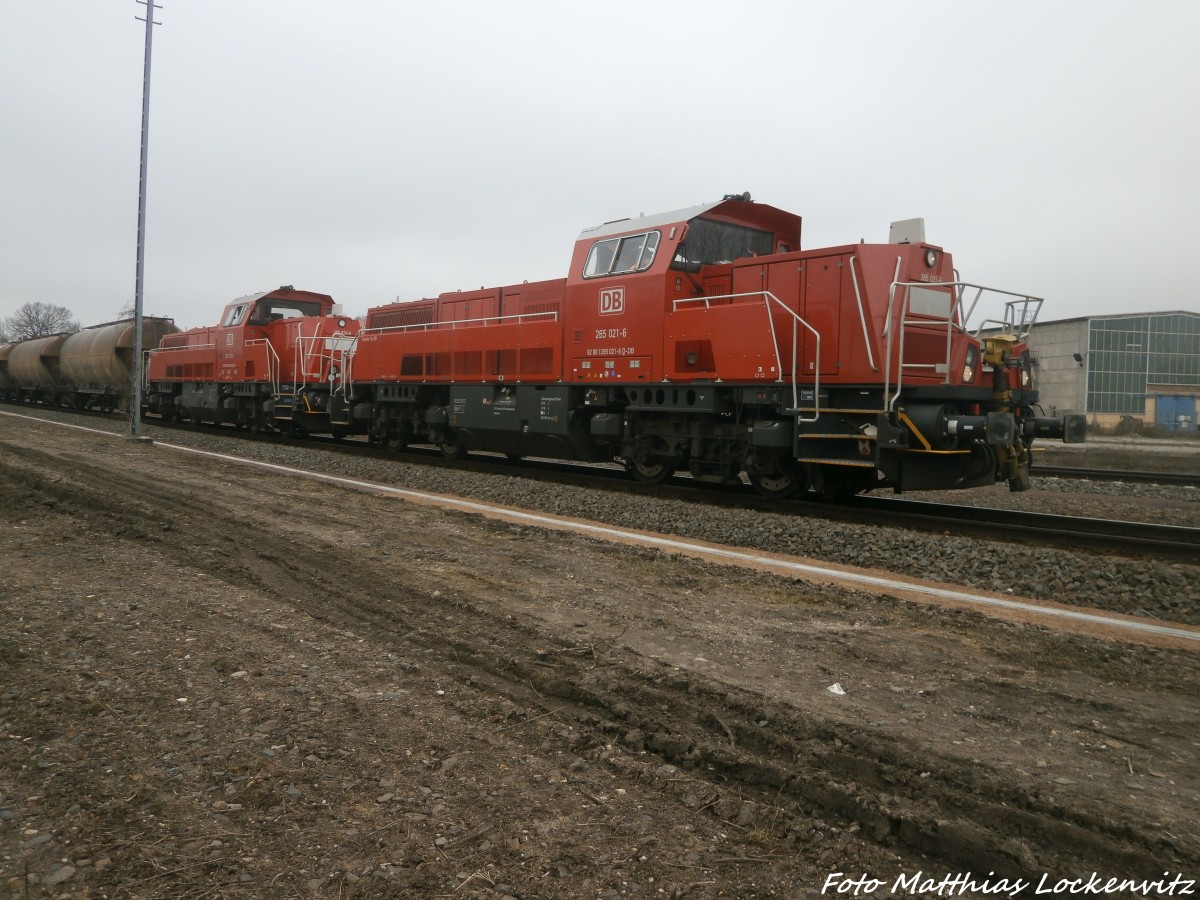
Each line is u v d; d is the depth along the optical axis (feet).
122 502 32.50
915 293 34.06
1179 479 54.70
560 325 46.96
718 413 39.42
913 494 48.49
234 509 31.96
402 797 10.80
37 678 14.32
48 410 115.24
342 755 11.87
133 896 8.60
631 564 24.76
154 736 12.30
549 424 47.75
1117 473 58.80
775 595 21.65
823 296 35.29
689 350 39.88
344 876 9.06
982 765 11.73
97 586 20.58
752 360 36.65
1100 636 19.58
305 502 34.78
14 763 11.38
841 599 21.27
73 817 10.06
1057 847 9.95
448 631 17.89
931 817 10.43
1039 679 15.64
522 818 10.40
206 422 91.20
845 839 10.14
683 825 10.42
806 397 35.53
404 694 14.34
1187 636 19.65
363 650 16.63
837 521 34.47
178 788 10.83
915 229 35.09
